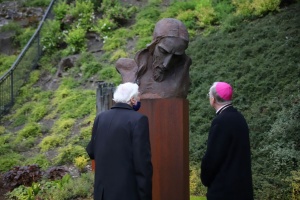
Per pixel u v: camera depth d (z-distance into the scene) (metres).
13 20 15.75
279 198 6.02
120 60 5.28
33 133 9.68
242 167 3.70
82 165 7.88
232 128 3.69
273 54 9.16
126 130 3.42
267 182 6.32
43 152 8.95
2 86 11.12
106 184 3.40
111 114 3.56
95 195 3.46
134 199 3.35
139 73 4.88
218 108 3.88
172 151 4.61
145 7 13.82
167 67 4.71
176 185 4.59
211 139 3.69
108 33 12.84
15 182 7.31
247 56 9.57
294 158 6.60
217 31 11.16
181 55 4.80
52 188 6.88
